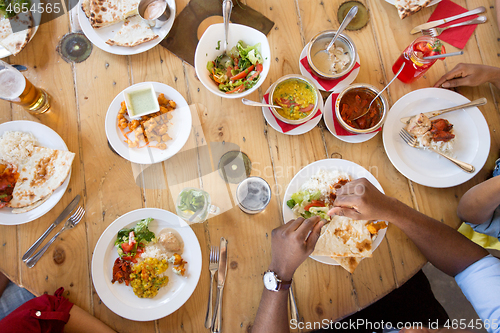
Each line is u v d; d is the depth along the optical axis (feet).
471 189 4.29
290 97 4.38
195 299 4.20
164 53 4.70
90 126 4.56
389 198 4.00
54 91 4.58
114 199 4.40
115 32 4.55
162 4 4.49
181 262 4.11
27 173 4.19
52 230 4.30
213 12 4.78
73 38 4.65
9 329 3.65
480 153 4.47
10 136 4.16
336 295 4.26
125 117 4.40
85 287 4.21
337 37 4.39
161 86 4.41
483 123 4.50
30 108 4.34
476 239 4.99
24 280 4.17
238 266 4.27
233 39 4.34
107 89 4.63
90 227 4.33
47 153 4.24
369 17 4.92
